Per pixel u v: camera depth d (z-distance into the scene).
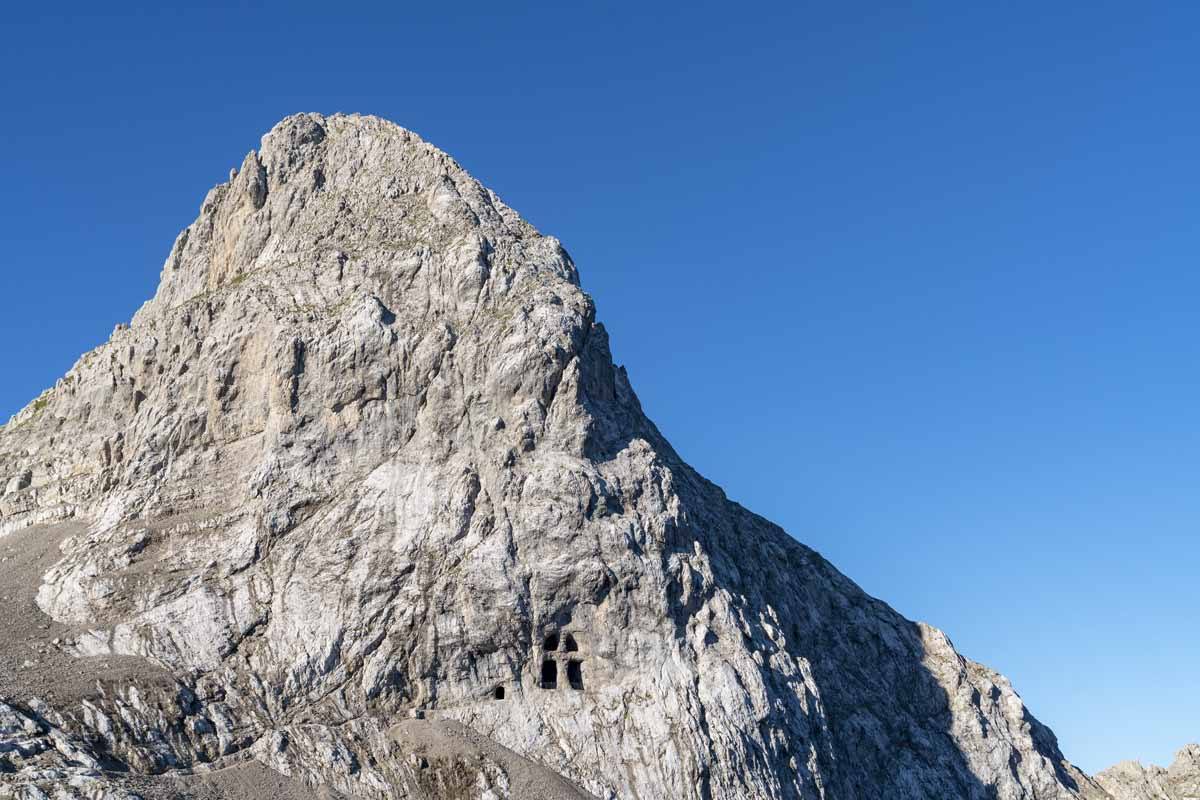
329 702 119.25
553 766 119.31
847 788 138.38
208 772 108.81
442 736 118.50
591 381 142.12
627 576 128.38
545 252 156.50
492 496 130.75
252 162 178.25
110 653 119.69
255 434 140.12
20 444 171.38
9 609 126.00
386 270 148.00
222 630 122.31
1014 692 167.62
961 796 151.00
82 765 101.88
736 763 121.38
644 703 123.88
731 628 131.00
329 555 127.56
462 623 124.50
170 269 191.88
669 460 161.00
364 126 178.38
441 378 137.38
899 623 170.00
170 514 135.12
